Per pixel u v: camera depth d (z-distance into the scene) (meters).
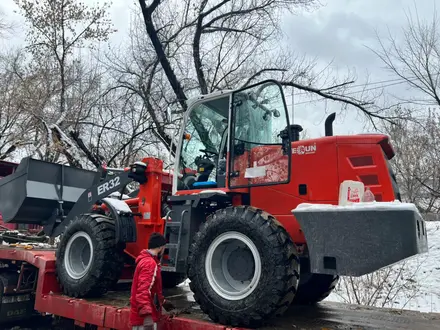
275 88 4.34
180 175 5.12
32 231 9.16
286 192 4.30
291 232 4.20
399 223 3.25
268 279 3.55
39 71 15.89
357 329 3.91
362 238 3.38
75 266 5.31
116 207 5.19
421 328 4.06
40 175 6.51
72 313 4.81
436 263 11.60
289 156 4.05
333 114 4.43
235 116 4.65
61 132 13.02
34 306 5.77
